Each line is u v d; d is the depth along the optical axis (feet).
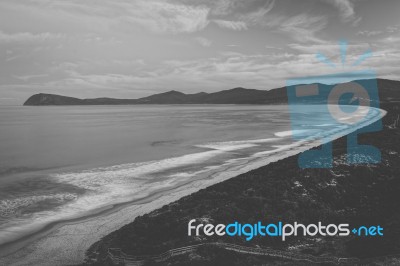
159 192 139.44
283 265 78.84
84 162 201.57
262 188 122.52
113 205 124.47
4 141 305.73
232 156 213.46
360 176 136.87
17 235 99.86
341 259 80.59
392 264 77.30
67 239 97.50
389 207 111.86
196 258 80.48
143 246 87.56
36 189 143.33
